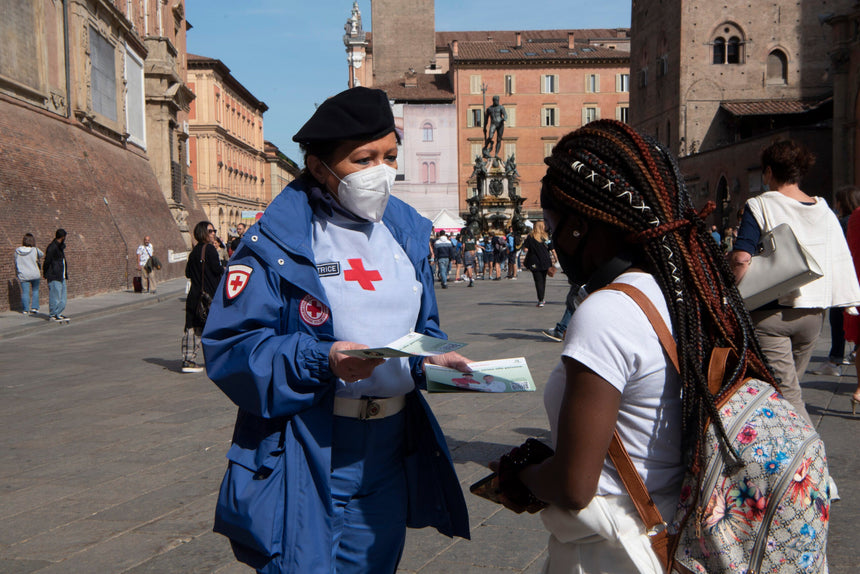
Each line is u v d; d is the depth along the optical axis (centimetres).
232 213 7188
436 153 6925
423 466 222
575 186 147
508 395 682
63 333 1395
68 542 372
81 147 2467
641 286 142
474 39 8438
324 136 201
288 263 199
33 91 2142
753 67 4597
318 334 202
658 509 142
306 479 193
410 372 213
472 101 7131
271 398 188
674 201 146
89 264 2228
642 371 137
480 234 3756
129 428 616
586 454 135
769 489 131
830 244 379
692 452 136
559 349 974
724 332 141
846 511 376
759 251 344
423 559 340
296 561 188
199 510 414
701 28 4609
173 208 3756
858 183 2994
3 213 1786
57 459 527
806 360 401
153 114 3719
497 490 162
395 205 233
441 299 1881
